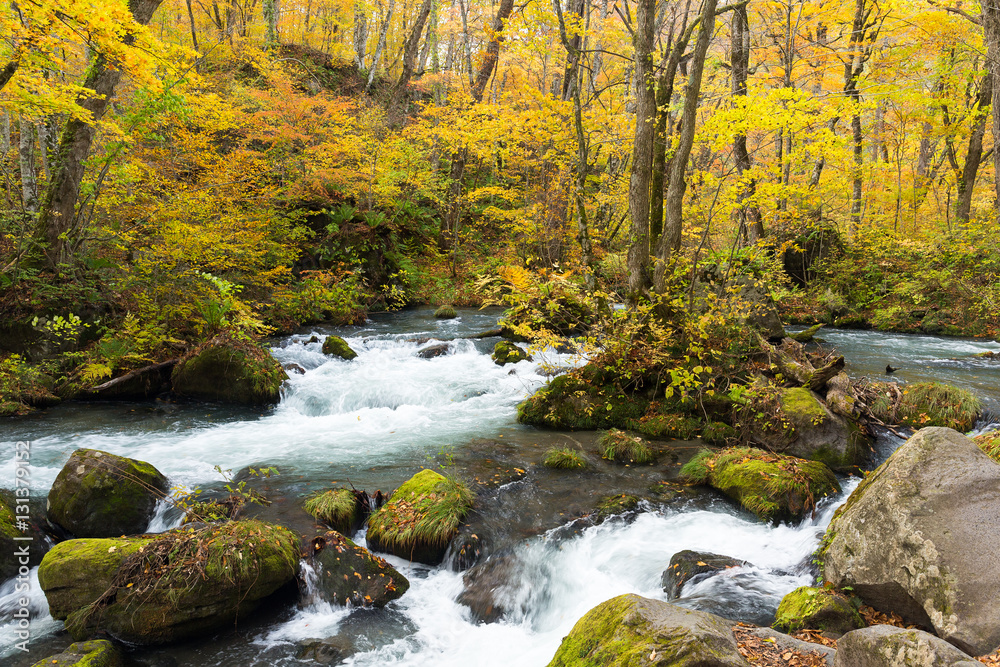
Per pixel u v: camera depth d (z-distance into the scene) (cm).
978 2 1503
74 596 455
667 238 984
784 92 841
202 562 457
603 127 1788
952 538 355
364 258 1936
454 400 1045
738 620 423
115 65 812
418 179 2142
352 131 2092
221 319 1110
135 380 1040
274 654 441
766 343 920
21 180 1262
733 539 574
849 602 390
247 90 1959
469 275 2200
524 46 1238
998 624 317
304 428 905
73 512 569
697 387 866
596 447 805
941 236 1711
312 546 529
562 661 352
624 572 533
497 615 493
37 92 829
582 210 1045
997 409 803
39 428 870
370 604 498
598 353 948
